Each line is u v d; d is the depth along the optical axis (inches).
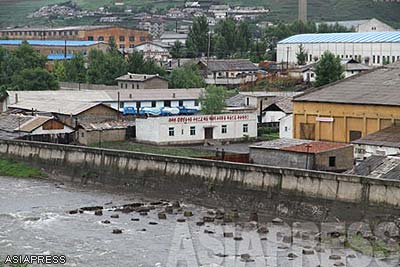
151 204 2527.1
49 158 3110.2
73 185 2930.6
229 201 2484.0
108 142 3641.7
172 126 3609.7
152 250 1915.6
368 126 2908.5
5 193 2738.7
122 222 2245.3
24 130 3526.1
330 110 3031.5
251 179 2444.6
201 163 2591.0
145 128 3641.7
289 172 2349.9
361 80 3218.5
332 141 3019.2
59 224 2223.2
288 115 3703.3
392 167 2316.7
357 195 2188.7
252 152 2755.9
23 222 2251.5
